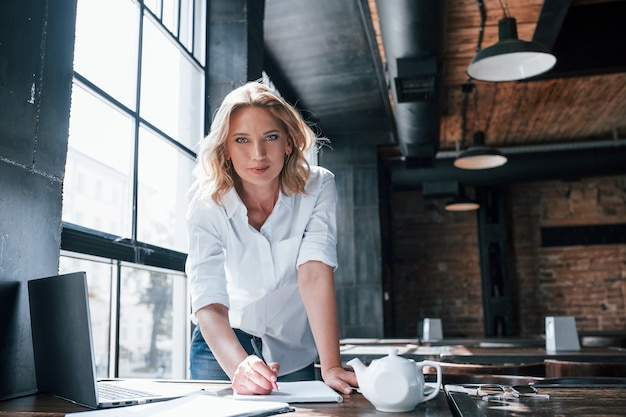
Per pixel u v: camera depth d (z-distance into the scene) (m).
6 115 1.19
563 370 1.99
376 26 4.44
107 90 2.43
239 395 1.06
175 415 0.85
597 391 1.10
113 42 2.47
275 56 5.05
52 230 1.35
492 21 4.41
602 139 7.71
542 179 7.41
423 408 0.95
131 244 2.46
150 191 2.73
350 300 7.03
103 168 2.52
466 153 5.74
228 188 1.44
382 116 6.69
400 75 4.12
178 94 3.04
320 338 1.34
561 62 4.80
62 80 1.42
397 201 8.99
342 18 4.41
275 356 1.64
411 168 7.54
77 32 2.25
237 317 1.59
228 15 3.34
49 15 1.37
